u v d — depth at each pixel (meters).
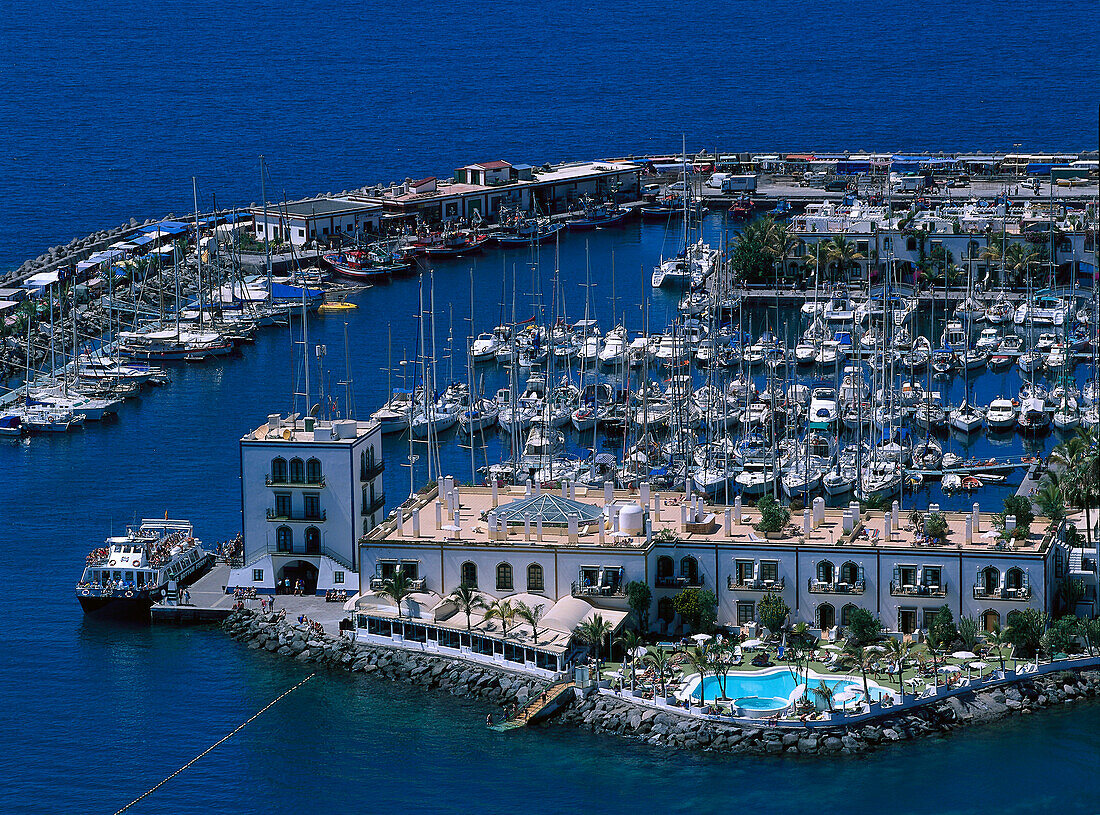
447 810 185.62
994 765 188.38
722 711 193.62
